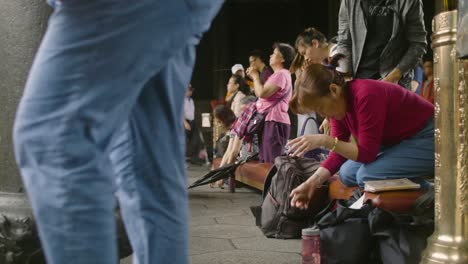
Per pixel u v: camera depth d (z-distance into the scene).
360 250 3.16
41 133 1.37
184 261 1.73
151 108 1.70
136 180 1.72
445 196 2.66
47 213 1.38
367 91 3.53
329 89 3.51
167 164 1.72
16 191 2.64
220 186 7.61
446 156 2.65
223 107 8.77
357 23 5.00
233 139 7.04
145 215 1.71
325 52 5.61
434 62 2.70
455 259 2.60
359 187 3.83
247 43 21.12
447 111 2.62
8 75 2.69
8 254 2.55
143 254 1.74
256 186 6.37
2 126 2.69
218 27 20.48
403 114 3.70
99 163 1.42
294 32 21.05
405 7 4.86
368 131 3.50
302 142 3.48
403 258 3.00
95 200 1.40
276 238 4.21
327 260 3.22
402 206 3.33
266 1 20.89
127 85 1.45
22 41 2.68
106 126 1.44
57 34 1.39
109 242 1.43
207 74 20.69
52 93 1.37
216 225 4.82
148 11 1.43
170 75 1.70
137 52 1.43
